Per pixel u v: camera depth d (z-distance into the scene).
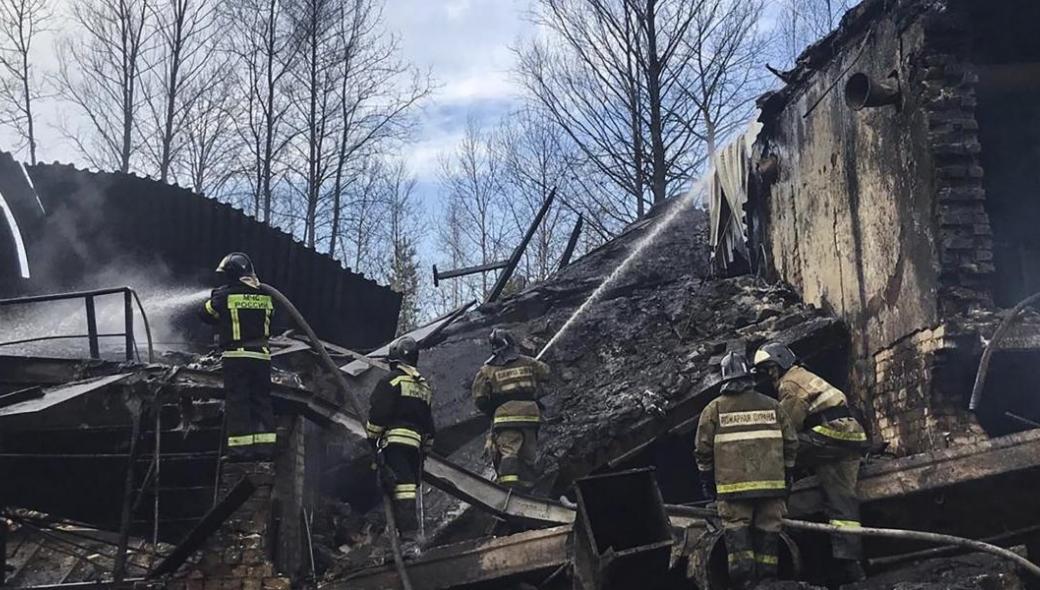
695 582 6.55
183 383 7.77
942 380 8.29
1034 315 8.30
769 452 6.34
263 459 7.50
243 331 7.56
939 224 8.38
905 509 6.99
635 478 6.66
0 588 8.16
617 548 6.79
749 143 12.88
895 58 9.08
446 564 7.27
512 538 7.25
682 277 14.20
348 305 14.91
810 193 11.11
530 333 13.21
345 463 10.78
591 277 14.55
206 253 14.02
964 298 8.26
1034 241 9.81
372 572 7.39
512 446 8.84
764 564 6.29
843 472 6.72
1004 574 6.34
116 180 13.29
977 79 8.66
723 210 13.70
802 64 10.96
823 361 10.48
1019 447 6.95
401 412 7.48
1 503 7.90
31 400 7.70
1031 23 9.28
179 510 7.84
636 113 22.14
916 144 8.70
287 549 8.01
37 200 13.29
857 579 6.70
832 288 10.52
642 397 10.15
